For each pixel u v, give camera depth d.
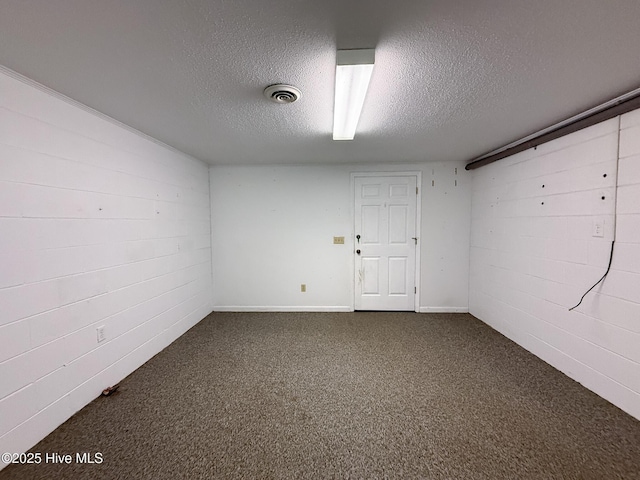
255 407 1.94
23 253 1.57
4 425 1.47
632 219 1.81
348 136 2.59
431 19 1.15
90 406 1.95
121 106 1.97
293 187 4.01
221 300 4.11
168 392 2.12
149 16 1.11
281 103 1.92
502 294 3.18
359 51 1.35
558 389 2.12
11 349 1.51
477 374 2.35
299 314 3.95
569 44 1.30
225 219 4.06
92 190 2.04
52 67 1.47
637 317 1.78
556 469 1.44
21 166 1.57
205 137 2.69
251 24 1.17
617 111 1.84
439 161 3.85
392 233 3.98
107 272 2.16
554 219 2.43
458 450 1.56
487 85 1.69
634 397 1.79
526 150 2.76
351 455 1.54
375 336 3.16
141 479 1.40
